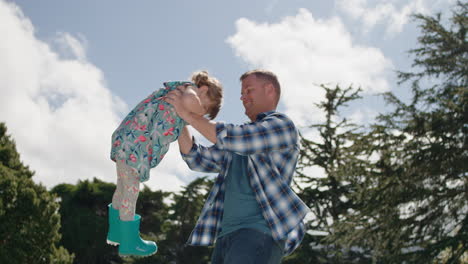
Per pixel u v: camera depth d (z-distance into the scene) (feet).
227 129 7.39
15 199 57.88
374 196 52.90
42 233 58.54
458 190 50.31
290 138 7.69
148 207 101.71
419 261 49.37
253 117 8.59
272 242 7.34
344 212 62.90
